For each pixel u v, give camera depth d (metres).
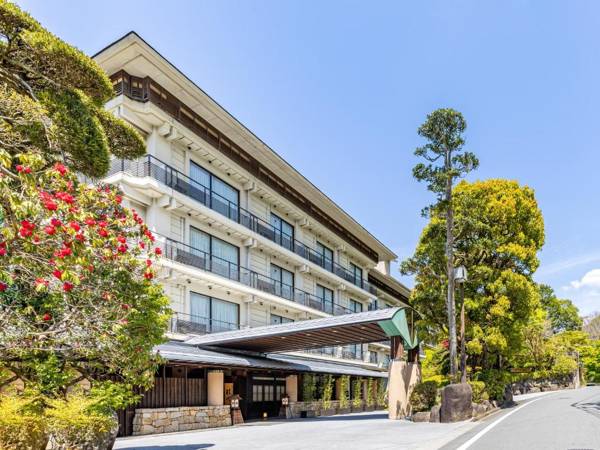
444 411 16.09
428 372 32.97
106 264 7.62
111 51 20.47
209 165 26.56
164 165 22.91
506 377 22.38
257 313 29.53
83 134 7.91
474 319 21.95
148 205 22.38
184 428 17.44
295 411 25.33
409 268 22.06
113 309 7.53
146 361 8.82
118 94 21.38
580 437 9.94
